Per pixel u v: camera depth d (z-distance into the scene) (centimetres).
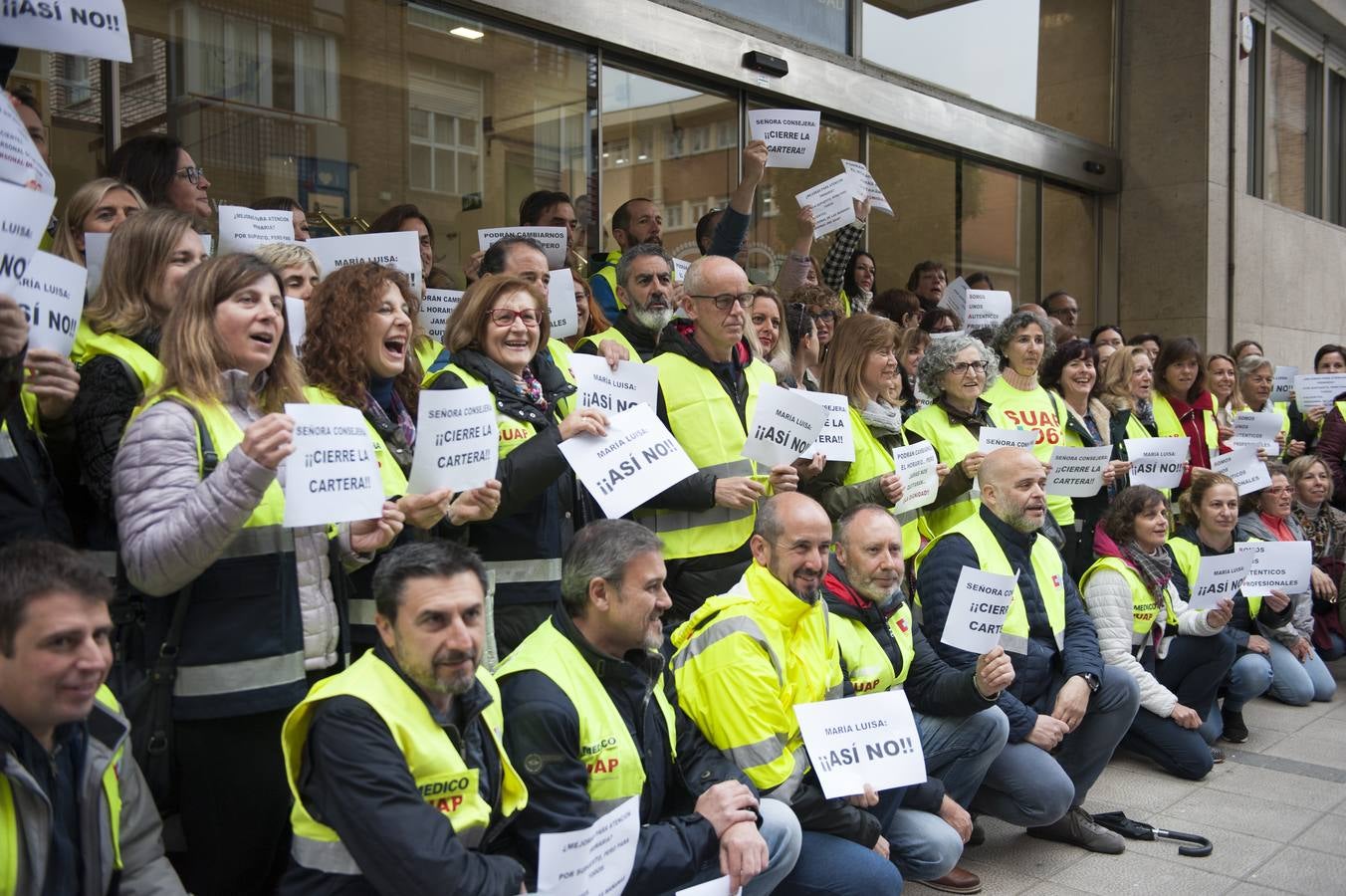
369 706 253
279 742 282
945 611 460
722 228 575
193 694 269
